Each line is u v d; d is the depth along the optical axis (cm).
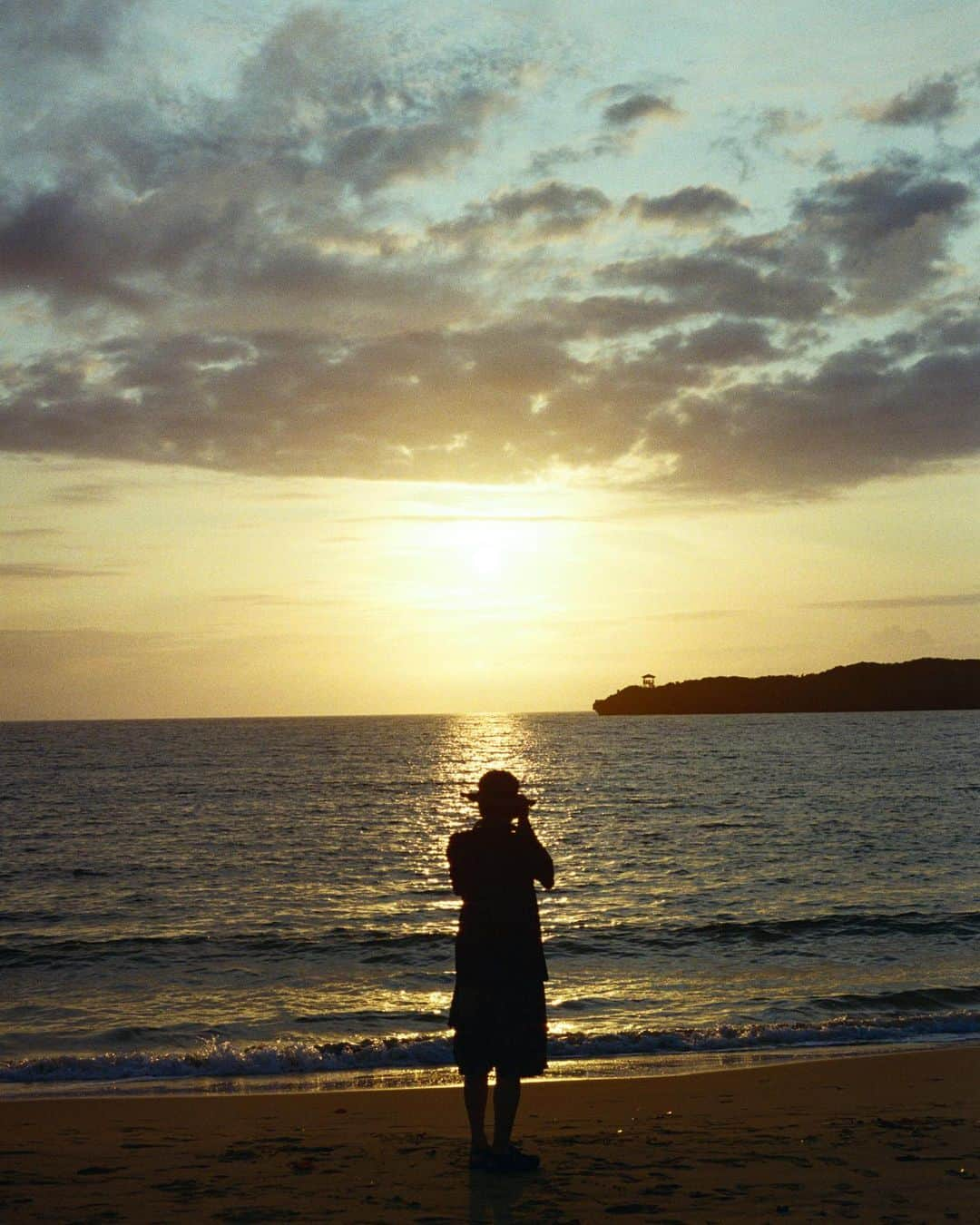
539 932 645
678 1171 618
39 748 13525
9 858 3488
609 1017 1377
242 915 2367
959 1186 576
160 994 1577
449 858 651
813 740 12688
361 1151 687
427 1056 1144
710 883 2753
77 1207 547
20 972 1762
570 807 5231
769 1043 1204
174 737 18312
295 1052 1140
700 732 16388
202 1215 528
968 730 15050
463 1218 518
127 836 4119
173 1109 887
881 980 1605
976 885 2639
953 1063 1039
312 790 6631
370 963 1803
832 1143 691
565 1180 598
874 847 3500
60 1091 1015
